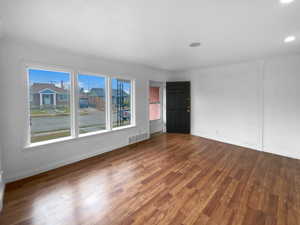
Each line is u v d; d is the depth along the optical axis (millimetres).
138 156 3523
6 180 2428
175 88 5602
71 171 2816
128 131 4371
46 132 2963
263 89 3734
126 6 1558
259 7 1583
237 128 4285
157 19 1834
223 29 2107
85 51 3051
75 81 3229
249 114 4020
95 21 1871
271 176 2617
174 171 2805
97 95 3758
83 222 1673
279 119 3512
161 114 5844
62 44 2648
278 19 1835
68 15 1726
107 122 3920
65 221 1686
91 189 2266
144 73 4816
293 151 3350
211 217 1735
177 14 1722
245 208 1871
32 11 1631
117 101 4195
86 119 3572
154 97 5539
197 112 5328
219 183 2412
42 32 2160
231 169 2877
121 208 1879
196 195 2123
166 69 5207
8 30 2078
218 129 4738
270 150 3688
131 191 2215
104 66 3742
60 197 2086
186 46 2785
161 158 3404
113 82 4047
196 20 1857
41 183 2424
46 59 2807
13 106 2473
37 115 2848
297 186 2322
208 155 3576
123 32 2189
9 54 2414
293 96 3293
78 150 3293
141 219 1710
